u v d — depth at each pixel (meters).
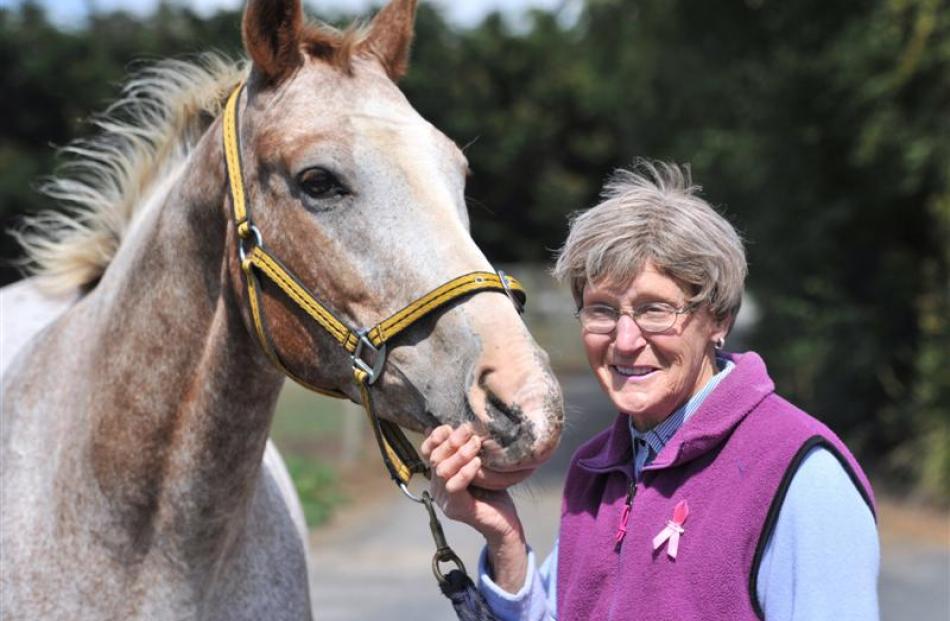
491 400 1.96
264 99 2.22
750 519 1.92
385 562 7.09
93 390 2.39
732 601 1.91
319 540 7.80
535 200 22.16
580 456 2.30
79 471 2.37
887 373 10.26
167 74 2.76
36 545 2.39
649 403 2.04
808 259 11.35
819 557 1.85
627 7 13.20
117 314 2.40
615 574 2.09
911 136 9.28
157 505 2.32
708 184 12.99
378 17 2.38
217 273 2.29
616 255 2.02
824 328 10.82
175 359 2.31
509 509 2.12
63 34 15.52
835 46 9.96
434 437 1.98
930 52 9.02
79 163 2.88
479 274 2.02
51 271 2.89
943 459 8.84
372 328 2.06
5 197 14.30
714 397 2.02
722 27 11.50
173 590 2.33
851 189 10.96
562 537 2.25
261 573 2.56
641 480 2.08
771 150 11.22
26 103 15.52
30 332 2.97
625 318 2.04
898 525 8.27
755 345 12.94
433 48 21.11
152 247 2.36
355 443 11.38
